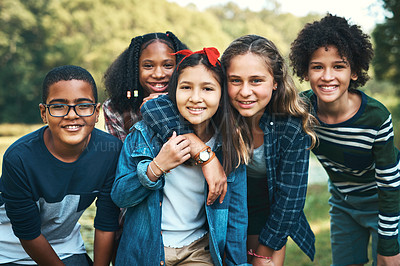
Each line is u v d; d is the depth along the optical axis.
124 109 2.94
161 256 2.14
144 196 2.14
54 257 2.26
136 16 31.80
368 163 2.76
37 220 2.22
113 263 2.74
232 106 2.29
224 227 2.25
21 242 2.23
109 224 2.33
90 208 6.12
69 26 30.97
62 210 2.28
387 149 2.63
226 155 2.23
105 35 31.11
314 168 11.75
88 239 4.79
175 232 2.27
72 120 2.08
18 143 2.20
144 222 2.17
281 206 2.40
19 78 29.16
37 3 30.84
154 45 2.84
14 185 2.15
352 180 2.93
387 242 2.72
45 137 2.22
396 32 11.89
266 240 2.44
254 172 2.62
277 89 2.32
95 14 31.12
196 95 2.08
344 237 3.18
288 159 2.38
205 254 2.29
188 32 33.97
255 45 2.18
